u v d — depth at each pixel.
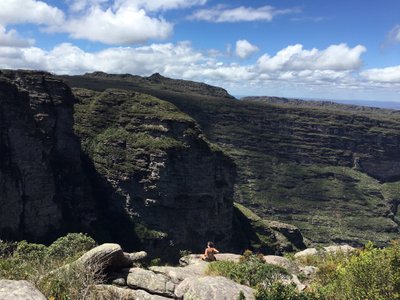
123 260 16.83
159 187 161.62
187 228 166.00
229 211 183.25
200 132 177.50
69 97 158.88
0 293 9.92
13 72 147.12
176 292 15.40
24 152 121.88
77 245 32.66
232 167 185.00
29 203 123.06
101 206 169.62
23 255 23.33
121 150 173.50
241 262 19.97
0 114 116.75
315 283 17.77
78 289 13.41
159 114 178.00
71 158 157.00
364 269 13.13
